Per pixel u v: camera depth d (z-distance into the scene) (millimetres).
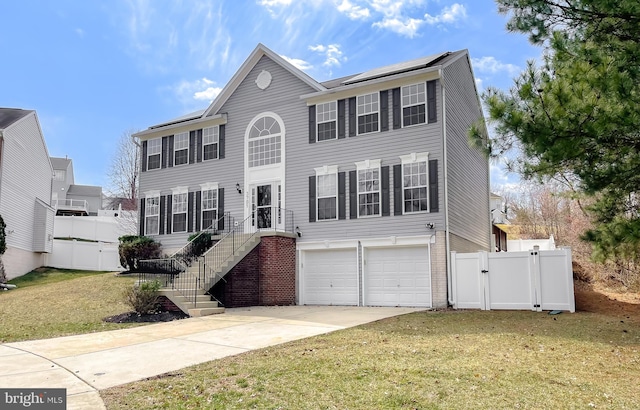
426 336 9516
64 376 7020
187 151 22250
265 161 19953
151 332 11062
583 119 8297
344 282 17797
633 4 8297
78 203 56688
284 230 19047
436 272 15812
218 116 21078
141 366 7605
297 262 18578
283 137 19609
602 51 8922
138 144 24000
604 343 8734
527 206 44938
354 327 10906
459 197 17938
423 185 16516
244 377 6617
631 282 17609
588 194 9562
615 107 8125
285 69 19906
